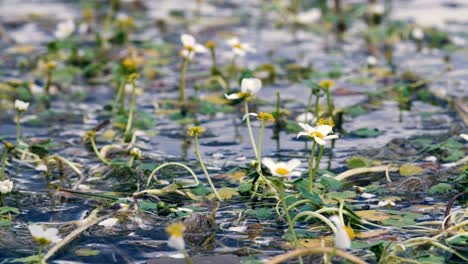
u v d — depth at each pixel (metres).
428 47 7.87
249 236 3.83
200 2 9.76
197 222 3.93
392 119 5.82
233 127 5.68
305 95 6.42
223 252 3.65
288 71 7.10
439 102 6.20
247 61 7.41
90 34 8.44
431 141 5.25
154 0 10.01
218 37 8.29
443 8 9.30
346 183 4.57
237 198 4.31
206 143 5.32
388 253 3.58
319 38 8.27
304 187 3.79
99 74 7.11
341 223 3.57
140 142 5.34
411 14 9.04
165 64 7.38
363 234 3.83
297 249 3.56
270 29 8.62
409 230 3.87
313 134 4.07
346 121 5.80
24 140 5.35
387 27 8.45
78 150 5.20
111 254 3.67
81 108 6.17
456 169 4.71
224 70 7.11
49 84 6.42
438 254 3.61
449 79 6.78
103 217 4.05
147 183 4.50
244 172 4.68
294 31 8.52
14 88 6.56
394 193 4.40
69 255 3.66
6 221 4.04
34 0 9.91
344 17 8.91
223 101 6.27
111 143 5.34
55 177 4.73
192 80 6.87
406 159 4.95
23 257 3.64
